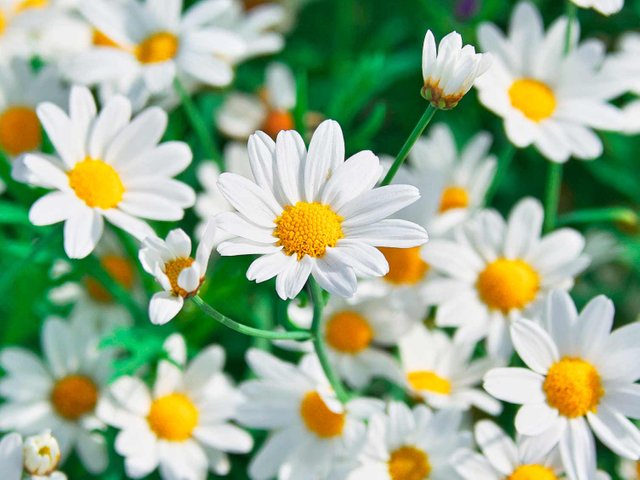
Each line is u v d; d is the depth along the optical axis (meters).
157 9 0.44
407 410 0.38
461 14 0.51
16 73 0.46
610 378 0.37
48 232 0.42
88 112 0.39
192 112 0.44
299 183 0.35
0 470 0.36
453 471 0.38
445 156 0.46
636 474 0.41
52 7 0.47
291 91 0.51
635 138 0.49
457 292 0.41
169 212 0.39
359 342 0.42
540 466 0.37
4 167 0.42
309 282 0.36
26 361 0.42
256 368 0.40
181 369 0.41
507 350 0.40
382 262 0.33
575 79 0.43
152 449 0.40
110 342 0.40
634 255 0.46
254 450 0.43
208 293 0.42
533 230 0.41
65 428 0.41
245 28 0.49
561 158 0.42
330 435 0.40
